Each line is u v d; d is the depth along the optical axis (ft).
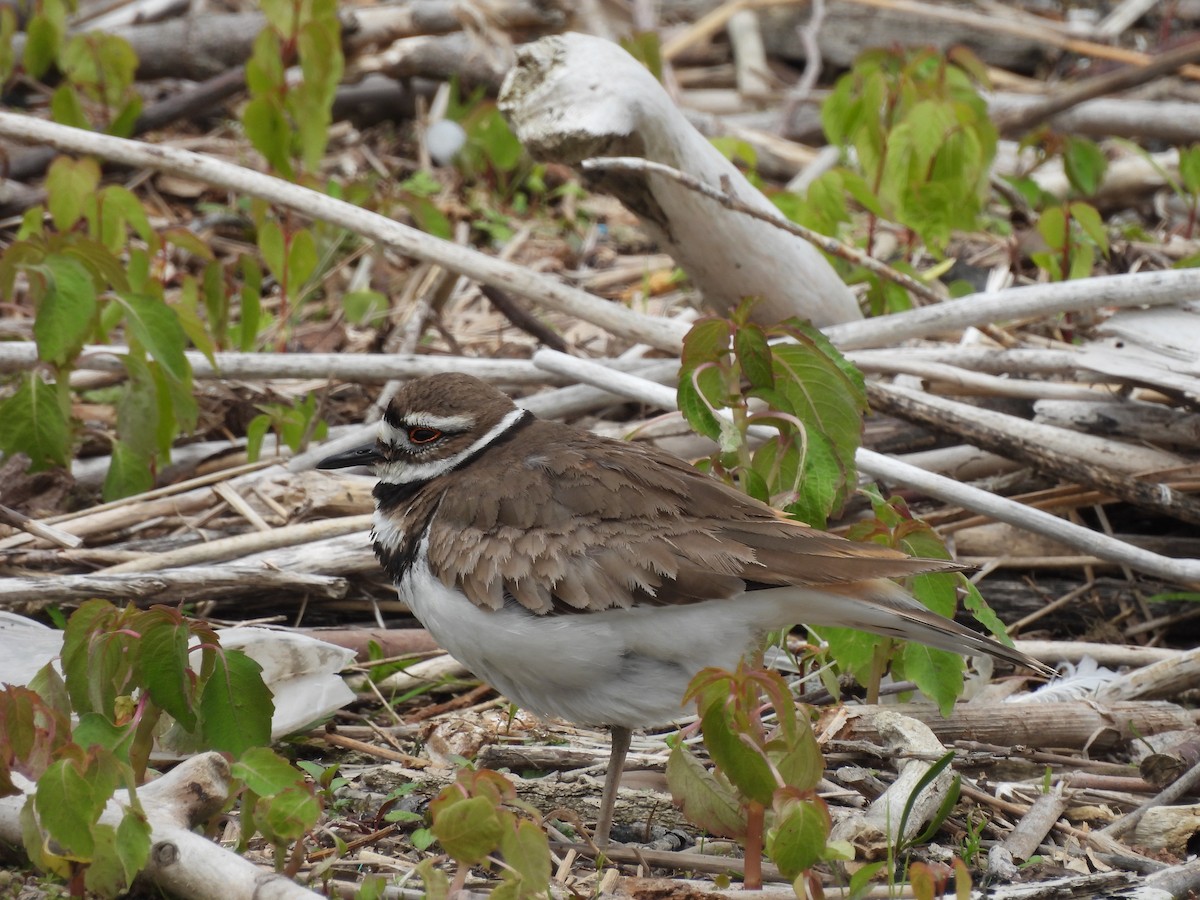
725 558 25.09
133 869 21.85
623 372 38.42
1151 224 54.19
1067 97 54.54
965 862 26.08
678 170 36.58
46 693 25.09
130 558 34.99
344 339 46.52
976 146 42.68
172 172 38.70
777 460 30.76
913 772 27.73
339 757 30.07
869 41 64.28
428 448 28.58
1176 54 53.57
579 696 26.32
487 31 55.88
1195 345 35.47
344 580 33.53
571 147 35.70
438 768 29.19
